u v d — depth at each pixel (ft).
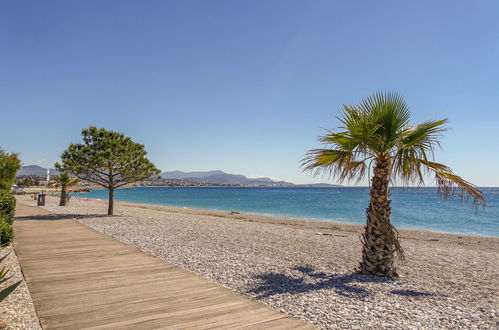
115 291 16.60
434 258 33.50
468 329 13.44
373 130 19.93
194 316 13.56
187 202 193.57
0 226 27.89
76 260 23.50
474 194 19.51
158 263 22.95
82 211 72.54
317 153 22.33
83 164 58.08
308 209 138.21
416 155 21.18
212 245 33.22
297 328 12.73
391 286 20.04
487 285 22.43
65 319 12.96
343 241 42.50
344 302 16.42
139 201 201.98
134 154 61.82
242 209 137.59
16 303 14.64
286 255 30.01
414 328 13.34
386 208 22.41
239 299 15.88
